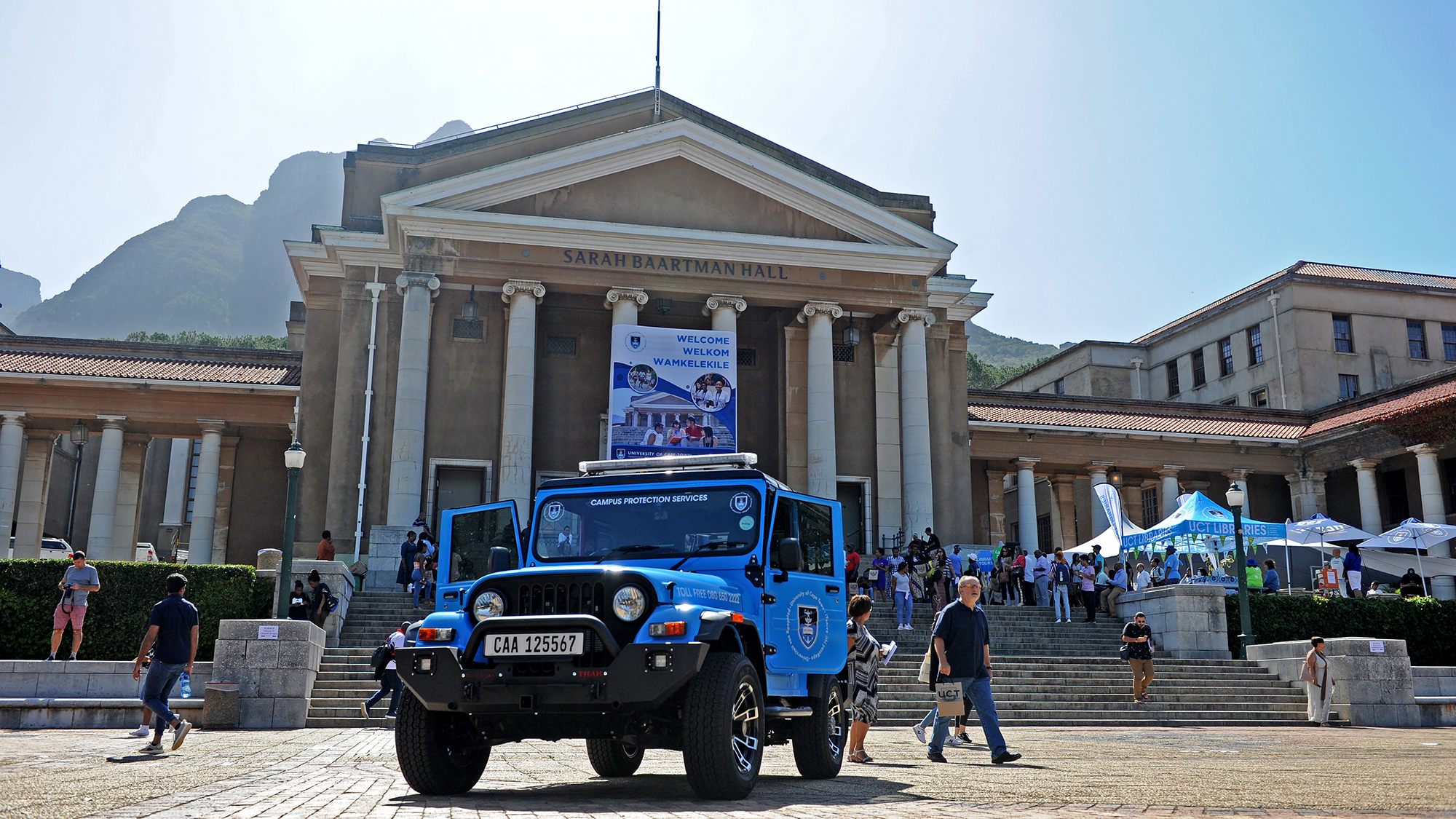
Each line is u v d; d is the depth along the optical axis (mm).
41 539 40688
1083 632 28953
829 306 36219
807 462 36938
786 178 36125
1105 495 35562
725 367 33594
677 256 35281
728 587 9109
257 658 18844
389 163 36375
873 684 12383
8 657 20562
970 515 39062
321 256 36625
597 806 7504
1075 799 7891
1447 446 41219
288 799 7758
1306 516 46156
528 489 32969
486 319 35562
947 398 39344
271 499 39750
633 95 37906
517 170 34312
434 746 8469
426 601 26844
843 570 10977
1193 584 27453
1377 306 56688
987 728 11789
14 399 37000
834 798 8086
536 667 8133
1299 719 23062
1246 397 58000
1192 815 6703
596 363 37656
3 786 8258
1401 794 8133
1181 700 23484
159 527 52719
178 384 37406
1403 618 28000
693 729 7887
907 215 39531
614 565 8500
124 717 17719
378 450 34062
